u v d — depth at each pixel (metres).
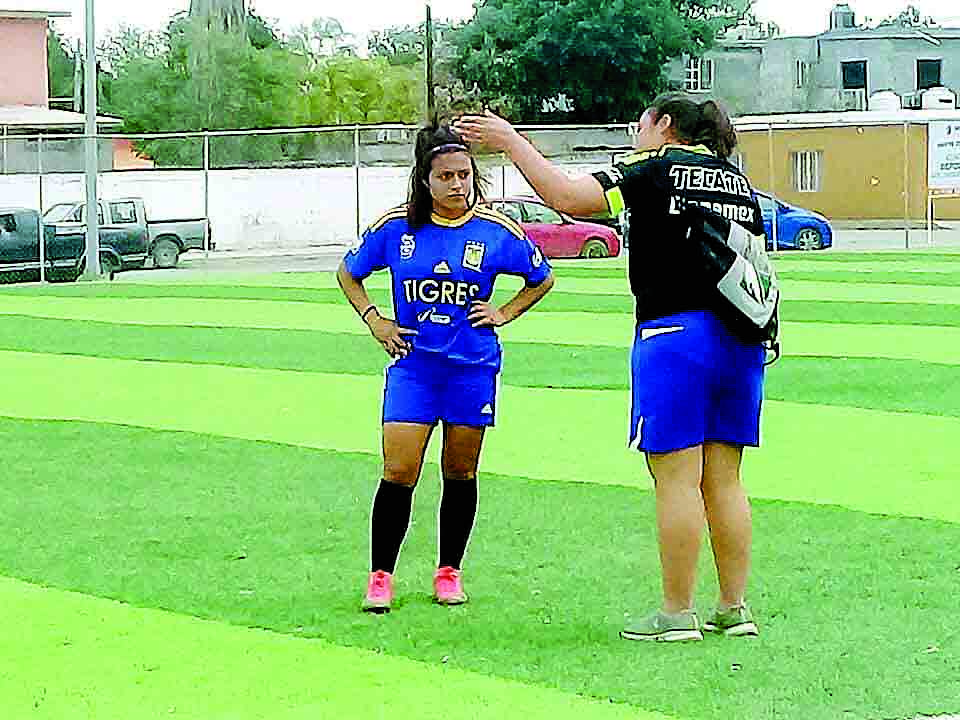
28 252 31.12
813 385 13.69
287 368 15.32
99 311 21.88
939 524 8.31
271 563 7.63
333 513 8.77
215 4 68.44
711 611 6.68
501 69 55.34
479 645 6.24
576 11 53.97
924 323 18.73
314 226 38.94
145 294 24.77
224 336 18.31
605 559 7.65
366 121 58.97
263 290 25.25
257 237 38.56
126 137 30.00
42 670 5.95
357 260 6.74
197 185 38.28
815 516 8.55
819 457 10.38
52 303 23.33
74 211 32.44
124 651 6.20
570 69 54.31
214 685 5.77
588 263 31.55
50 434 11.56
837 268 28.39
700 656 6.04
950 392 13.23
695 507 6.18
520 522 8.47
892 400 12.84
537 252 6.76
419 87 59.72
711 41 56.28
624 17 53.88
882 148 45.81
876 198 46.00
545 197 6.04
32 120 49.62
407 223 6.66
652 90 54.81
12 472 10.09
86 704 5.58
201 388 14.02
